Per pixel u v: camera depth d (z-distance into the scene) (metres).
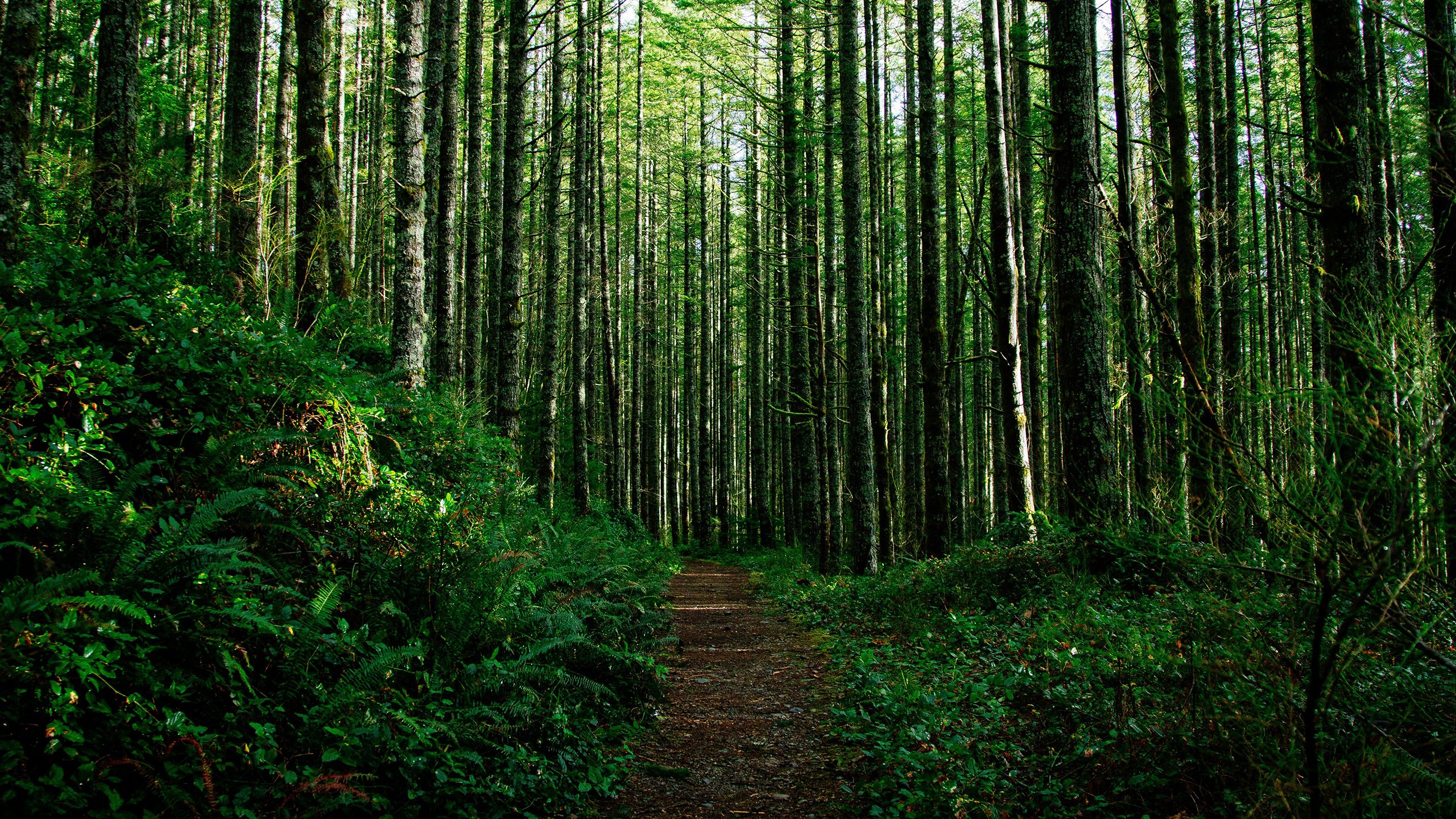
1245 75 17.20
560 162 18.70
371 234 19.55
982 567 9.14
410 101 9.53
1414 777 2.98
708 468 31.42
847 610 10.53
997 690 5.77
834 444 20.72
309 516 5.12
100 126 7.63
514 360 14.36
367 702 3.92
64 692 2.96
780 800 4.66
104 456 4.47
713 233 38.25
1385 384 2.86
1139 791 3.80
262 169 10.37
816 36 19.08
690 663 8.29
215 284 8.61
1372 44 10.91
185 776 3.12
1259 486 3.21
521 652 5.39
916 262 18.64
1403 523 2.66
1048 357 18.58
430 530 5.46
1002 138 13.30
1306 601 3.29
